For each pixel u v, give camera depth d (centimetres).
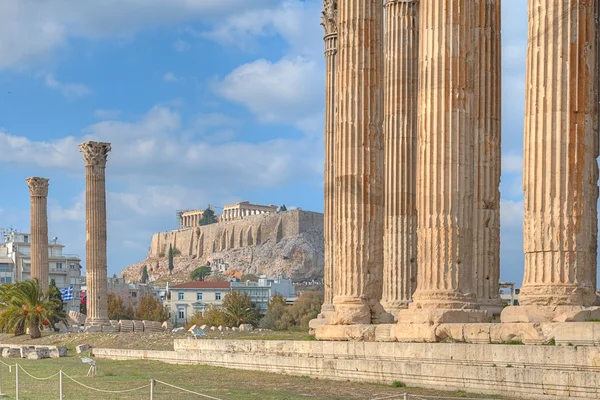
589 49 2317
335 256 3303
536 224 2314
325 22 4794
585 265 2291
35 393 2903
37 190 9506
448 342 2553
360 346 2880
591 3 2333
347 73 3309
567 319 2219
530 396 2130
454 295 2662
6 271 19238
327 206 4606
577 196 2281
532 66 2347
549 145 2298
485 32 3027
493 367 2247
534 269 2323
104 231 8206
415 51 3834
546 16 2320
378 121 3303
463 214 2698
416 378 2528
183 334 6406
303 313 12481
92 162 8156
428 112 2745
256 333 6269
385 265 3750
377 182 3272
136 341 6225
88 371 3744
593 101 2334
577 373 2023
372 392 2441
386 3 3909
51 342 7275
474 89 2856
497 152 3030
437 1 2755
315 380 2942
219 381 3056
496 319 2912
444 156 2708
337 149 3322
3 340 8462
